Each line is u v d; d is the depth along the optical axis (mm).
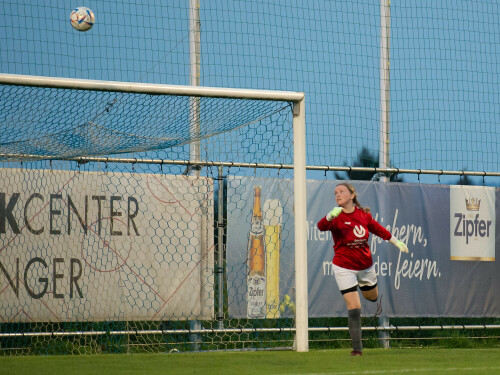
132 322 32500
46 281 30516
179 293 31781
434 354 26500
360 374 19781
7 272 30156
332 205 33656
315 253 33188
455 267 35250
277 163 32594
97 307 30938
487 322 37062
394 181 37219
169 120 30391
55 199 30984
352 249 25422
